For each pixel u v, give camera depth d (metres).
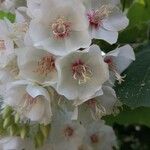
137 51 0.22
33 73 0.19
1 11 0.22
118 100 0.20
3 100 0.20
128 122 0.26
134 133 0.35
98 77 0.19
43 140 0.20
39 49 0.18
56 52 0.18
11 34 0.19
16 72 0.19
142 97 0.20
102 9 0.19
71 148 0.22
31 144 0.20
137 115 0.25
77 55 0.18
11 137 0.20
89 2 0.19
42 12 0.18
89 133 0.25
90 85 0.19
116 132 0.35
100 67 0.18
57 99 0.19
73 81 0.19
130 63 0.20
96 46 0.18
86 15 0.19
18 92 0.19
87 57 0.19
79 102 0.19
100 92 0.19
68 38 0.19
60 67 0.18
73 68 0.19
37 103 0.19
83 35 0.18
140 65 0.21
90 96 0.18
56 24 0.19
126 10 0.26
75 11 0.18
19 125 0.19
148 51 0.22
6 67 0.19
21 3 0.22
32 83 0.18
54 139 0.21
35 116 0.19
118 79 0.19
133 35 0.22
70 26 0.19
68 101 0.19
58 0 0.18
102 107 0.19
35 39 0.18
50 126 0.20
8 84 0.19
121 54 0.19
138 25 0.23
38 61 0.19
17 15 0.19
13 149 0.20
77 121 0.21
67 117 0.21
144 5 0.25
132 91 0.20
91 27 0.19
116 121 0.26
